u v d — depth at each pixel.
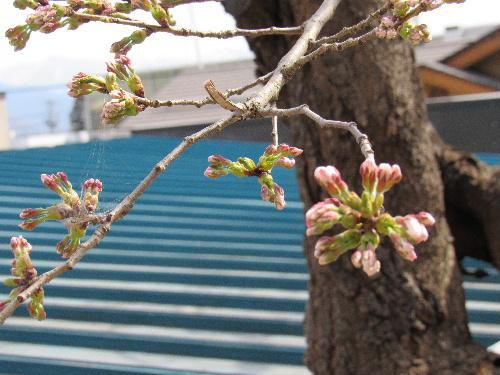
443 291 3.54
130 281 5.98
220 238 6.90
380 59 3.52
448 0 1.63
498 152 11.38
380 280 3.47
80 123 17.33
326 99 3.57
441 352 3.46
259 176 1.68
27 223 1.52
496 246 3.81
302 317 5.25
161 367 4.69
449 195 3.93
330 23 3.47
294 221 7.48
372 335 3.48
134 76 1.59
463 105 11.54
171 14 1.74
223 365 4.75
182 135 13.85
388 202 3.58
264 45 3.91
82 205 1.55
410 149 3.59
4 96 19.92
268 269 6.17
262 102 1.61
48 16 1.62
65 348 5.04
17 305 1.37
